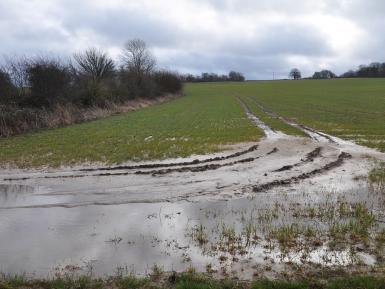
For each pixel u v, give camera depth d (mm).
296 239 8102
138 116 38969
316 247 7719
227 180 12977
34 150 19281
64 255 7637
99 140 22156
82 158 17031
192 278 6527
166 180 13070
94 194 11695
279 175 13609
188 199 11055
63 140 22422
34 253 7742
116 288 6352
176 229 8859
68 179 13555
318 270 6777
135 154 17688
